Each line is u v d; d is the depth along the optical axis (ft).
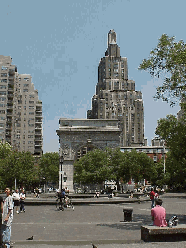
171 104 89.61
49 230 65.87
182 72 84.64
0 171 307.99
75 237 56.65
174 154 93.86
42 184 499.51
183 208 125.39
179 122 93.35
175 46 85.46
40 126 506.07
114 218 90.84
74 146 303.89
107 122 309.42
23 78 509.76
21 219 90.02
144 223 76.23
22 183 332.60
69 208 131.44
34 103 499.92
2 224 45.21
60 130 302.04
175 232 47.26
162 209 50.42
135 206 139.13
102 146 308.19
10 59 492.54
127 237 55.62
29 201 151.02
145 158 355.77
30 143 487.20
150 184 469.16
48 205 148.46
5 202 46.68
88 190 328.49
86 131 303.48
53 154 468.34
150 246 43.80
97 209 124.47
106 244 46.62
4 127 456.04
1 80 467.11
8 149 357.00
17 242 50.16
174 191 374.43
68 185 295.07
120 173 321.32
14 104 477.77
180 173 331.36
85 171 305.94
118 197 222.07
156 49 87.40
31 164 329.31
